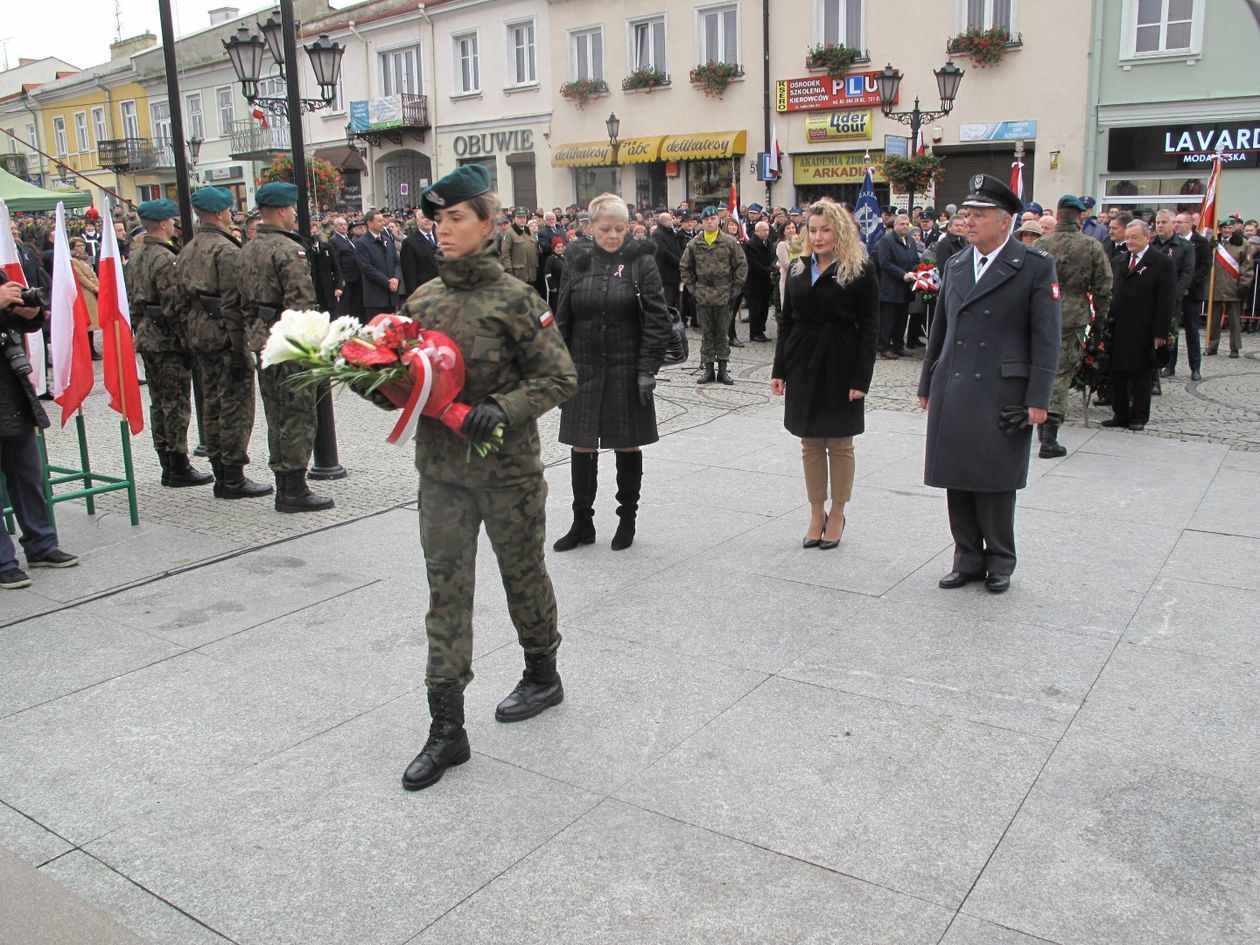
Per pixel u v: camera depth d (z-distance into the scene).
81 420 6.65
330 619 5.01
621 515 5.94
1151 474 7.43
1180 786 3.41
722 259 11.50
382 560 5.86
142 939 2.79
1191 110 18.19
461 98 28.59
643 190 25.62
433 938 2.77
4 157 41.81
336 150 31.72
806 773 3.53
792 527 6.34
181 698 4.21
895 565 5.61
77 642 4.77
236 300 6.74
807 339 5.65
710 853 3.11
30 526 5.71
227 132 35.47
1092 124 19.09
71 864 3.13
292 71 7.29
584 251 5.80
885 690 4.13
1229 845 3.09
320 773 3.62
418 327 3.38
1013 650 4.49
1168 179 18.69
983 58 19.75
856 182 22.11
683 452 8.42
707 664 4.41
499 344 3.49
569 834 3.22
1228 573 5.37
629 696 4.12
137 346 7.39
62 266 6.07
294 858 3.14
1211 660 4.35
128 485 6.45
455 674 3.59
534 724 3.92
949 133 20.58
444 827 3.28
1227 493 6.88
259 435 9.43
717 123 23.86
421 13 28.52
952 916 2.80
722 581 5.41
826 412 5.63
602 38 25.45
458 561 3.58
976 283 5.01
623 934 2.76
